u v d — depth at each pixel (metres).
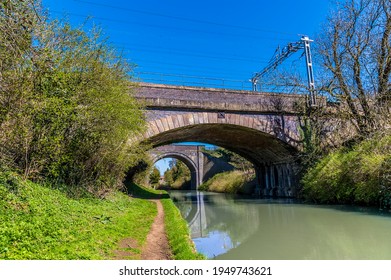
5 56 7.71
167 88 19.58
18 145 8.86
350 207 16.64
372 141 16.19
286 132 22.12
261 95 21.75
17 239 5.51
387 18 17.67
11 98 7.94
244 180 38.78
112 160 13.73
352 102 19.22
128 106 12.92
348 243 9.59
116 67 12.70
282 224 13.83
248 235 12.02
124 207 13.53
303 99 22.17
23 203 7.23
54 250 5.61
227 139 27.47
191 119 19.83
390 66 17.84
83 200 10.89
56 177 10.66
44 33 9.02
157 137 21.48
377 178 14.60
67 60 10.07
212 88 20.59
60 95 9.84
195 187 59.62
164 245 8.20
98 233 7.69
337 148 20.47
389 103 17.56
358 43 18.67
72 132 10.59
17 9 7.78
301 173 23.22
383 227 11.23
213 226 15.02
